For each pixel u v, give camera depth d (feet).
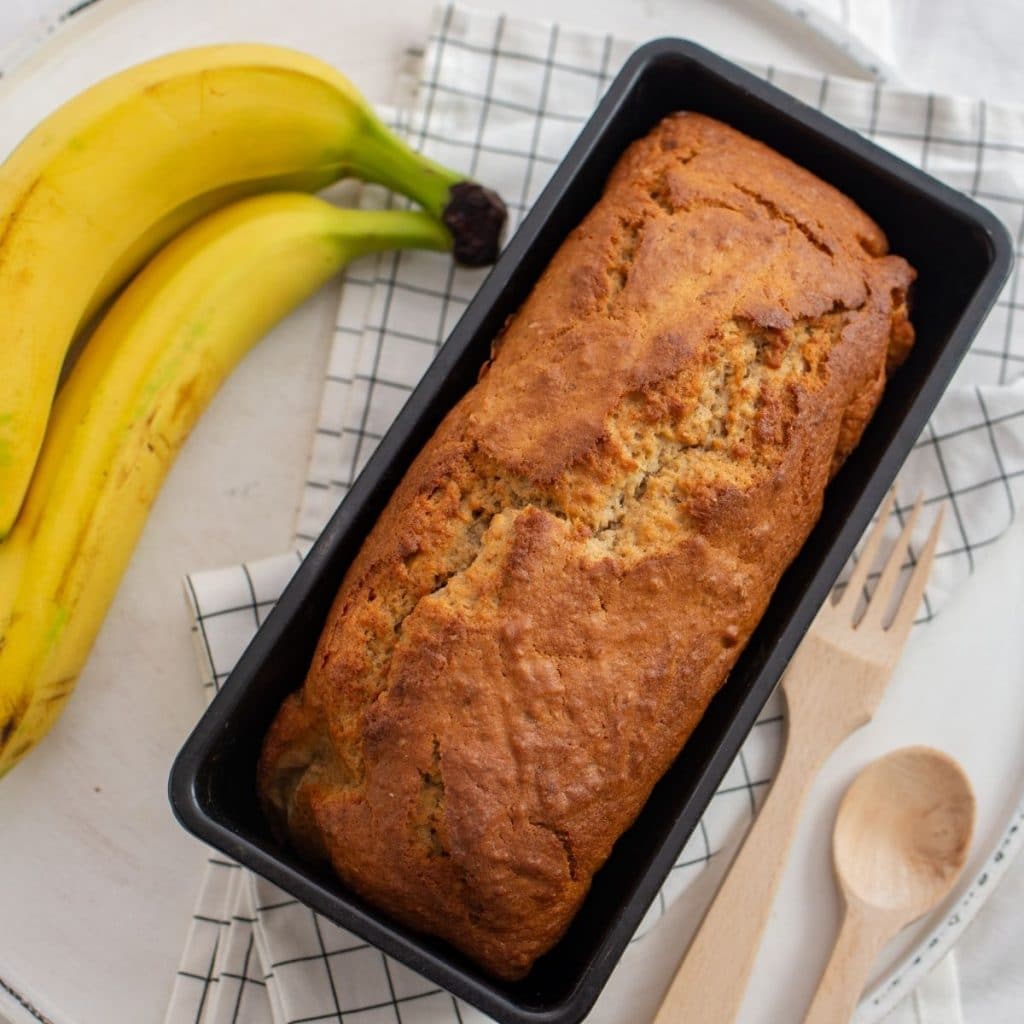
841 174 1.80
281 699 1.70
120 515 1.82
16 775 1.86
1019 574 1.92
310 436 1.94
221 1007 1.80
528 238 1.75
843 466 1.77
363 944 1.80
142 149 1.80
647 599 1.63
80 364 1.86
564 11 2.01
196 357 1.85
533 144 1.97
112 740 1.87
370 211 1.93
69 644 1.80
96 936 1.83
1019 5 2.09
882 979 1.83
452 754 1.59
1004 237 1.75
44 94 1.94
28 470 1.76
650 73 1.79
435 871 1.60
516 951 1.63
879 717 1.89
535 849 1.60
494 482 1.66
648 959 1.82
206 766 1.64
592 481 1.64
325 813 1.63
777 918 1.85
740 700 1.67
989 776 1.88
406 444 1.71
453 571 1.64
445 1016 1.80
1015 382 1.92
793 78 1.98
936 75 2.10
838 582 1.91
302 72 1.84
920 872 1.84
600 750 1.61
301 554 1.87
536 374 1.67
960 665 1.90
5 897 1.83
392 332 1.94
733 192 1.74
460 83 1.98
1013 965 1.94
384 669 1.63
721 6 2.02
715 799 1.85
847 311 1.73
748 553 1.66
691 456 1.67
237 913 1.81
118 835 1.85
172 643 1.89
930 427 1.92
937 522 1.87
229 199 1.94
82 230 1.79
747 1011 1.82
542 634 1.61
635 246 1.72
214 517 1.91
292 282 1.90
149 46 1.96
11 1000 1.81
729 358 1.68
